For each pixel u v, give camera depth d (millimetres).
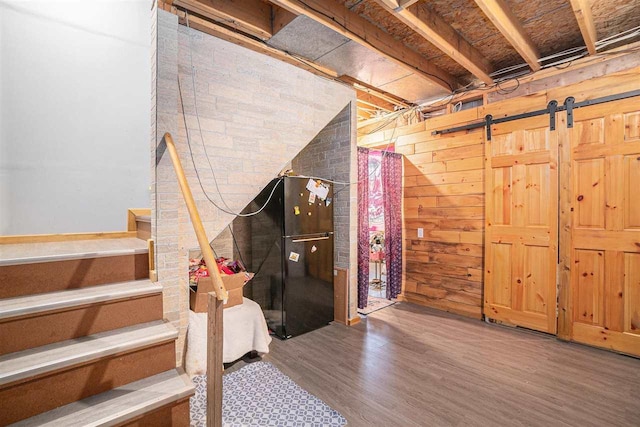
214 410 1308
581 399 2021
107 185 2689
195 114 2332
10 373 1256
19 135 2369
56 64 2494
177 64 2186
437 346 2838
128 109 2781
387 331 3213
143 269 2070
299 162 4043
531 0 2299
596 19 2516
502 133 3303
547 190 3012
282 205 3020
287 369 2428
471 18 2545
